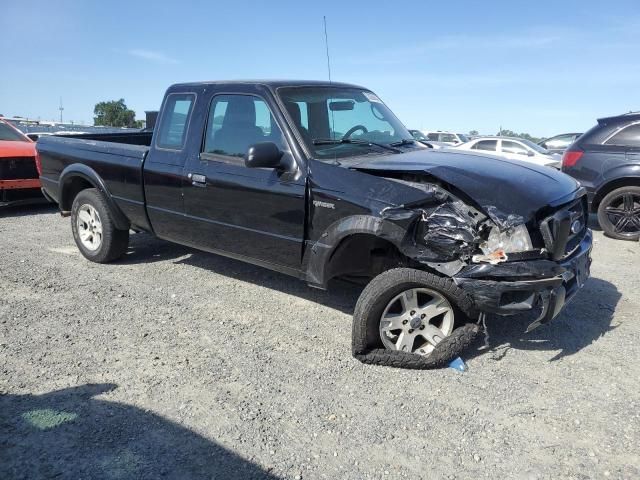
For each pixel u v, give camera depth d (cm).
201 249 525
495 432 316
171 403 341
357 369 387
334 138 455
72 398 344
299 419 327
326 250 405
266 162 409
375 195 379
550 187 388
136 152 554
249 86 466
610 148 804
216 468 282
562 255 371
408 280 369
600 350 418
